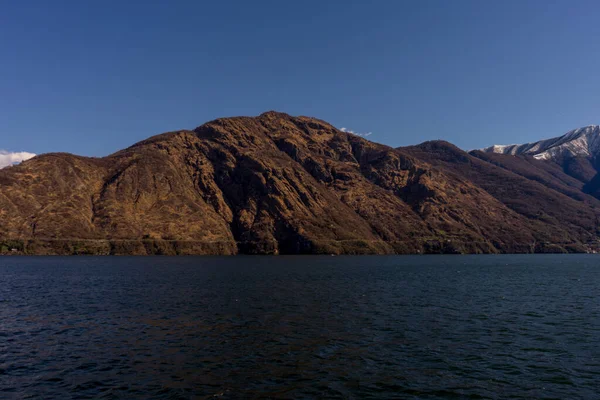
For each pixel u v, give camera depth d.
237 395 27.02
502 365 33.25
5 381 29.12
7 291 72.38
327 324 46.53
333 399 26.62
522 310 56.94
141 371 31.17
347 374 30.92
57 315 50.81
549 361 34.34
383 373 31.20
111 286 79.94
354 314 52.41
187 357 34.41
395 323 47.53
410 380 29.92
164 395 26.95
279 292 71.88
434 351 36.75
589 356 35.75
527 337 41.88
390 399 26.73
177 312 52.81
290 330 43.56
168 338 40.12
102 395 26.92
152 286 80.00
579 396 27.55
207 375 30.45
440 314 53.28
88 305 58.00
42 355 34.75
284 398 26.66
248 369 31.73
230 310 54.28
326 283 87.31
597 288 83.12
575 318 51.56
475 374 31.22
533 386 29.12
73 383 28.81
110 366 32.22
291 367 32.25
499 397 27.28
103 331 42.75
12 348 36.66
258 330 43.44
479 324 47.59
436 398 26.98
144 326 44.97
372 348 37.38
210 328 44.16
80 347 37.03
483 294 72.94
